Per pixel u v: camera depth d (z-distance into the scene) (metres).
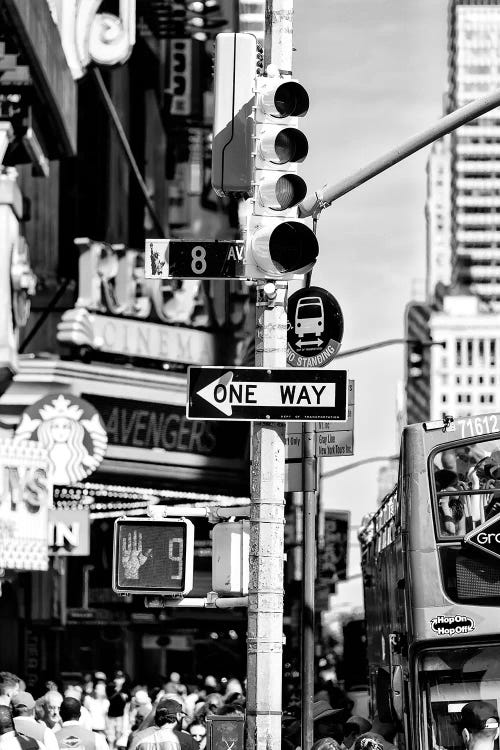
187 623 50.22
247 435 48.47
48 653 43.28
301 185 12.66
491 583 16.80
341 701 25.69
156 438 45.00
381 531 22.97
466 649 16.83
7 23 25.59
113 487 45.62
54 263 42.72
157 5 47.94
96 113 45.03
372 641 25.91
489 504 17.09
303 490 19.06
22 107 27.27
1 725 13.75
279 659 12.79
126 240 46.59
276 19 13.30
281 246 12.62
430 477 17.20
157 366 45.00
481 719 14.70
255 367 12.88
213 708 23.91
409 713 17.06
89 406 32.78
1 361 27.48
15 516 25.89
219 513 13.70
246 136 12.81
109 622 46.97
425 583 16.95
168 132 49.25
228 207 50.25
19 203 28.69
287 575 52.41
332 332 16.47
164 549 13.34
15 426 40.38
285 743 20.03
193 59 48.94
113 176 45.78
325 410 12.79
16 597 40.91
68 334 41.03
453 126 14.17
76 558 44.69
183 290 44.59
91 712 26.28
